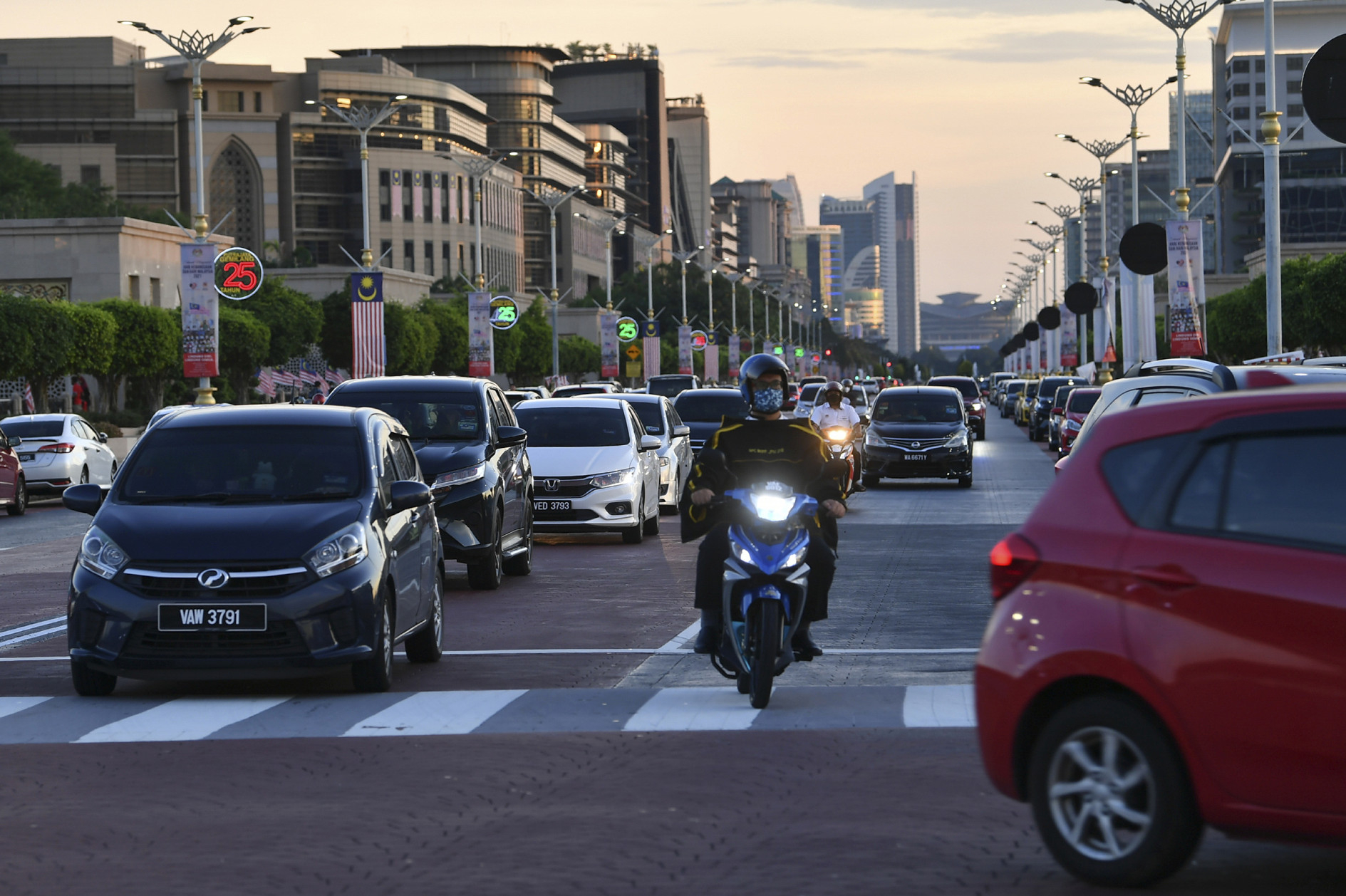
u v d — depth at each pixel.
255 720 25.41
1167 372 36.44
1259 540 14.70
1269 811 14.40
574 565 52.47
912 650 32.94
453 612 40.25
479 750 22.80
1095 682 15.69
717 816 18.66
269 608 26.25
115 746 23.45
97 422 143.75
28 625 39.16
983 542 58.97
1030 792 15.96
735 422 26.14
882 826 18.09
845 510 26.14
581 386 127.62
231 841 17.77
